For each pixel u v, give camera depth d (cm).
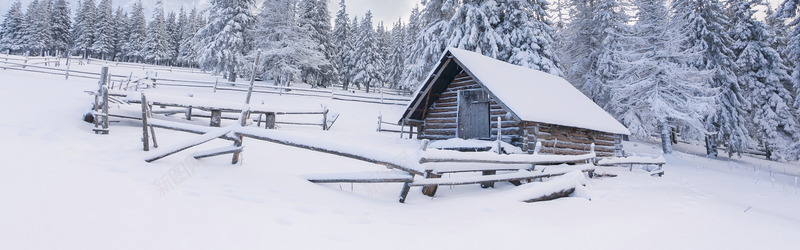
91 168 470
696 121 1920
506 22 2088
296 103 2344
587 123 1216
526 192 560
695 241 369
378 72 4816
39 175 398
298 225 333
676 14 2250
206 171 533
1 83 1488
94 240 246
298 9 3453
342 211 408
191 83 2589
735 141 2211
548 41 2133
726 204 655
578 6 2527
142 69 4541
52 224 265
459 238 347
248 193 433
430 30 2117
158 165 546
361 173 529
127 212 312
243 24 3078
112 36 6925
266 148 801
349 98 2794
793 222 546
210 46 2966
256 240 281
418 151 501
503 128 1205
